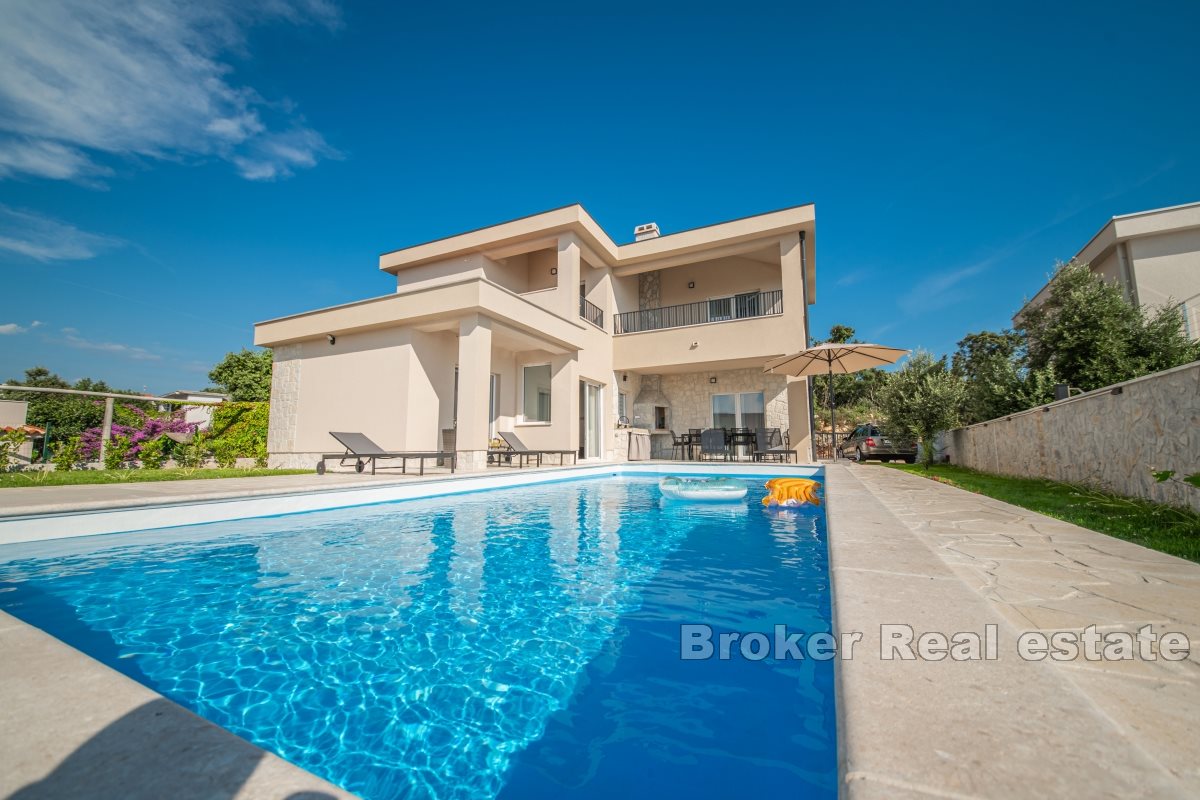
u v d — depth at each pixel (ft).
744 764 5.28
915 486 23.53
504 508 22.94
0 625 5.88
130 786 2.92
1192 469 14.40
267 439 43.50
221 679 7.21
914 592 6.86
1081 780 2.94
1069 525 13.82
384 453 30.25
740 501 24.88
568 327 42.29
